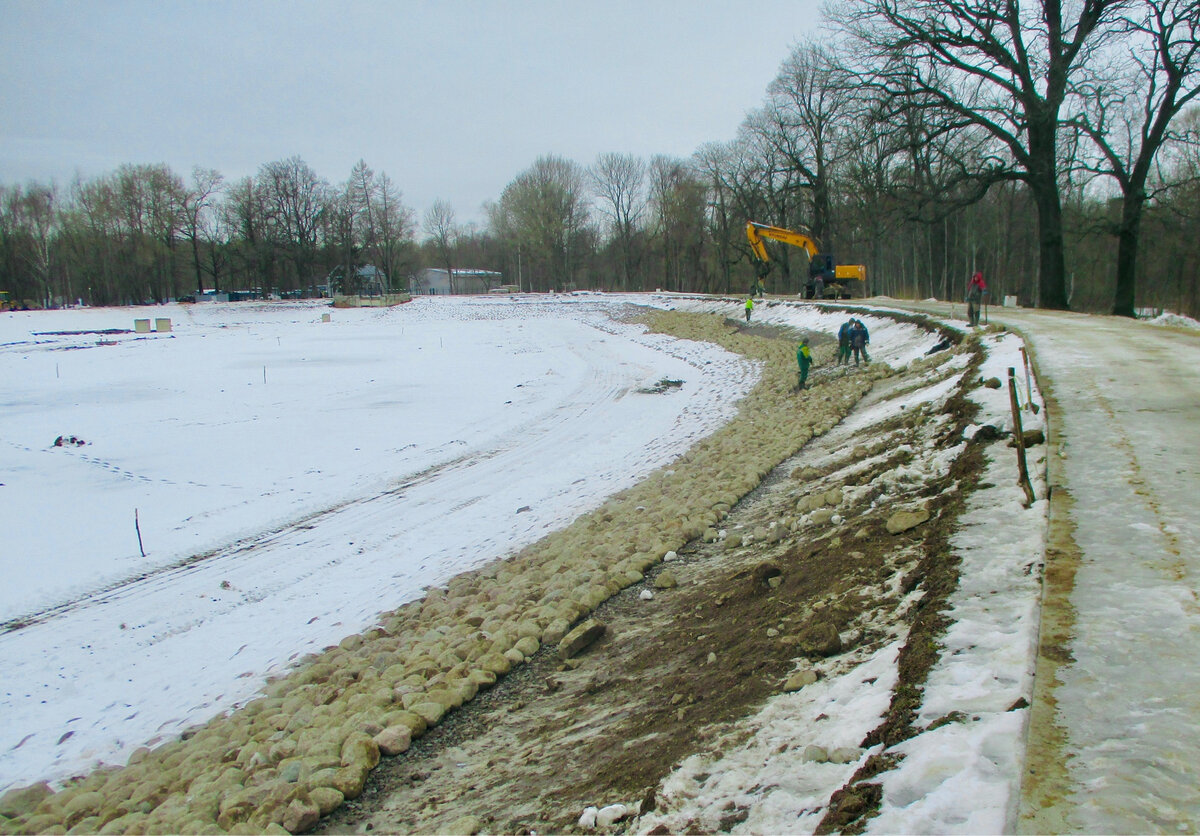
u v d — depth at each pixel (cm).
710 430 2200
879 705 478
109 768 812
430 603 1133
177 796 661
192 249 11200
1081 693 415
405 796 620
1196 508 647
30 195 10406
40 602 1284
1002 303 5084
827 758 443
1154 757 357
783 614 721
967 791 352
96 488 1884
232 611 1234
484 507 1694
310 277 10881
